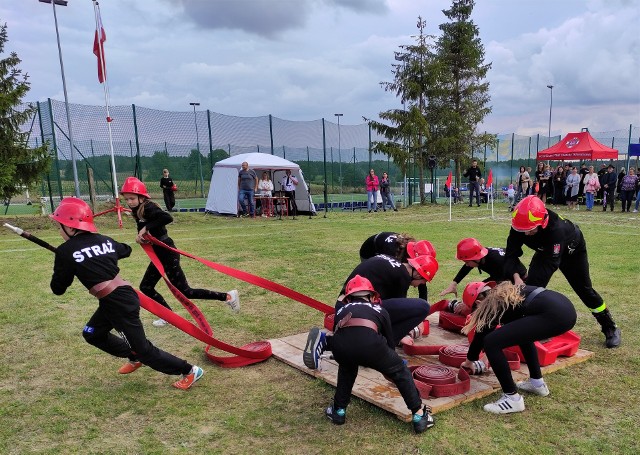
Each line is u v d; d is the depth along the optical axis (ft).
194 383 13.75
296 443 10.59
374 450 10.27
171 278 17.39
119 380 14.02
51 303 21.72
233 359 14.79
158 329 18.51
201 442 10.69
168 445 10.60
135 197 16.25
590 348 15.83
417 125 80.59
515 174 108.88
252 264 30.27
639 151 74.59
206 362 15.31
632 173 59.26
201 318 16.66
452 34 92.48
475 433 10.84
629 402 12.23
